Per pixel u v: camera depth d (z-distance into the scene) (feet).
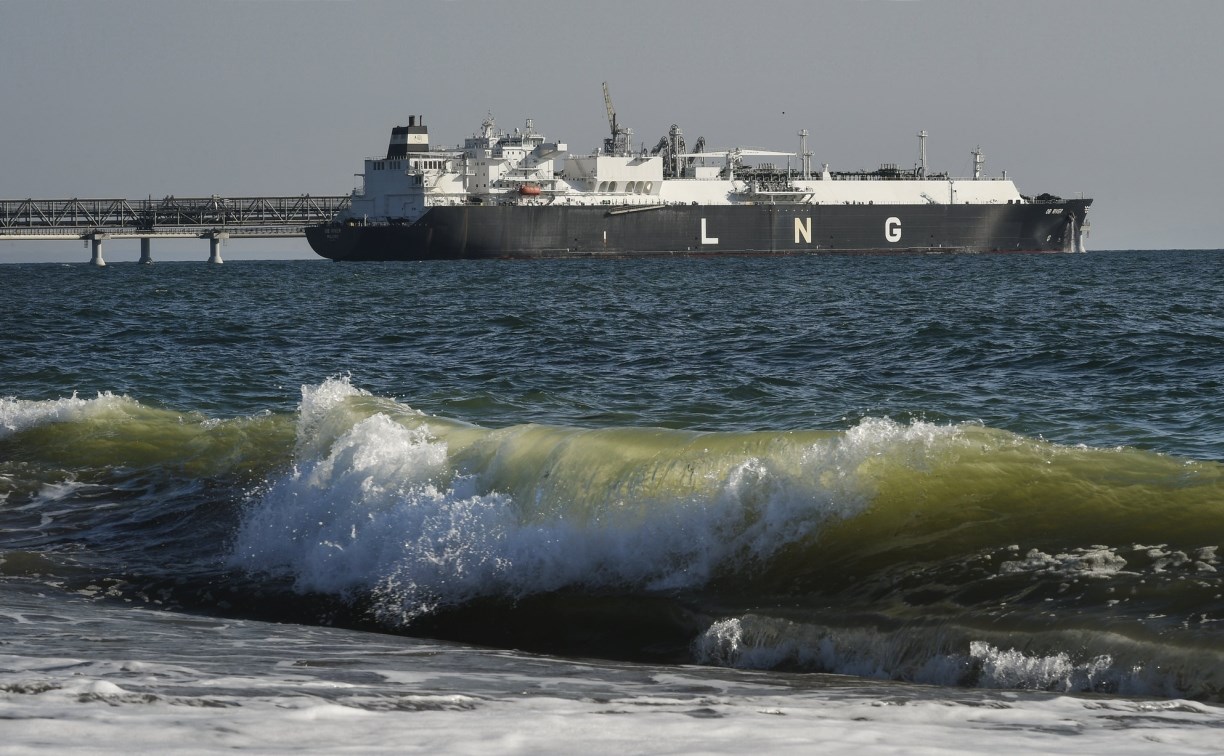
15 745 37.19
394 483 111.04
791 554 84.58
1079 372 245.65
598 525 93.56
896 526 83.71
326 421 136.15
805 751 39.78
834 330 376.48
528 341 355.56
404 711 46.01
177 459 144.15
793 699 54.24
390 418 124.67
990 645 67.87
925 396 206.39
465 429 116.98
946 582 75.15
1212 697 59.36
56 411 168.04
